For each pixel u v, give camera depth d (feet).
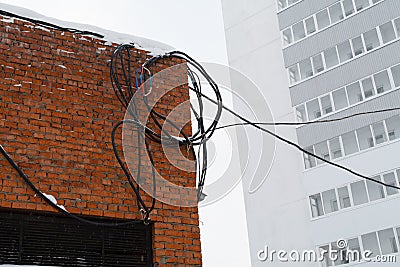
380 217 69.82
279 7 97.71
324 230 76.18
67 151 19.58
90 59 21.90
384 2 77.61
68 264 18.10
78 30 22.21
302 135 81.76
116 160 20.40
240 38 104.78
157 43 24.13
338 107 81.41
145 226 20.16
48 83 20.42
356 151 77.51
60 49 21.39
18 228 17.83
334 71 80.28
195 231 20.75
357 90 78.07
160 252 19.63
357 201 74.79
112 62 21.72
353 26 80.28
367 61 76.54
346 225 73.46
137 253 19.49
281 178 89.76
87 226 19.04
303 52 86.33
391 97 72.59
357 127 75.46
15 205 17.78
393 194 70.79
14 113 19.20
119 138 20.84
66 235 18.52
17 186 18.10
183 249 20.15
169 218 20.44
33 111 19.60
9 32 20.52
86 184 19.39
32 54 20.62
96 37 22.58
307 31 89.86
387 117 72.59
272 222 89.76
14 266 16.31
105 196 19.54
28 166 18.61
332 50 83.51
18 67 20.08
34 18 21.31
